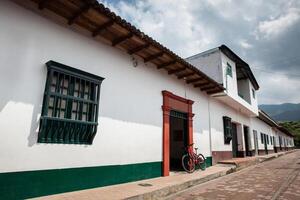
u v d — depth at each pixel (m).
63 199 4.63
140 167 7.28
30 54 4.86
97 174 5.89
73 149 5.40
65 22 5.62
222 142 13.57
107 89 6.48
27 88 4.71
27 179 4.55
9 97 4.45
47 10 5.21
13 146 4.41
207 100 12.32
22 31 4.79
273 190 7.05
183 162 9.76
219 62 12.75
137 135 7.30
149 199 5.67
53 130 5.03
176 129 11.71
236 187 7.56
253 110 18.17
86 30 6.09
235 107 16.11
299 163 16.00
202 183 8.21
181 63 8.16
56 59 5.31
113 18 5.46
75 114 5.47
